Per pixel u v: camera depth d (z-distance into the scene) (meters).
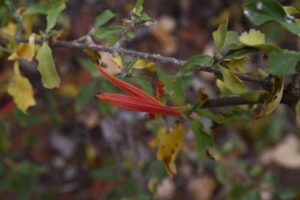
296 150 0.71
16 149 0.63
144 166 0.52
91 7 0.68
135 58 0.34
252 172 0.56
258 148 0.68
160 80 0.34
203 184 0.70
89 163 0.70
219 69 0.32
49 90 0.62
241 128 0.69
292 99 0.32
